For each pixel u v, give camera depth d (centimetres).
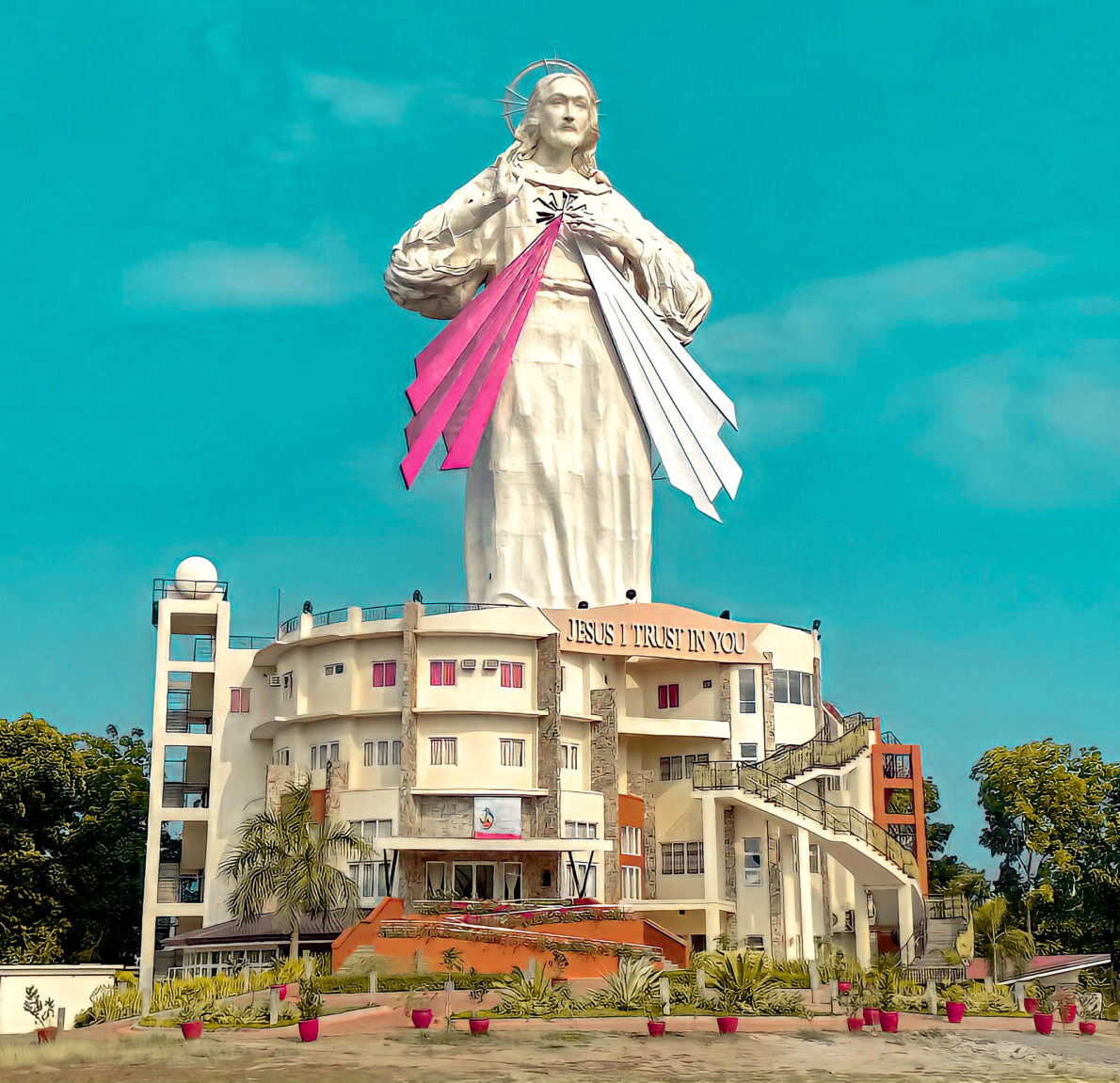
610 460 8356
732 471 8481
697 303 8744
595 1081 3991
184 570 8450
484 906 6462
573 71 8700
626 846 7588
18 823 8369
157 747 7969
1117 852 8494
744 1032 4869
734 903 7581
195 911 7788
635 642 7719
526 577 8169
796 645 8319
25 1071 4028
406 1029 4738
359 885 7019
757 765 7706
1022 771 8775
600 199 8662
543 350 8381
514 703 7319
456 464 7875
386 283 8519
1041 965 7175
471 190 8544
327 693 7488
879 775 8219
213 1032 4678
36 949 8144
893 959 6531
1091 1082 4375
